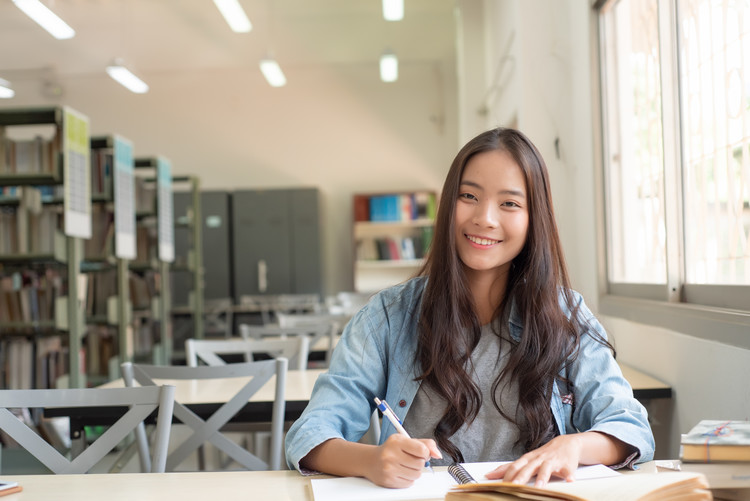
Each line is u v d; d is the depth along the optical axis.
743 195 1.86
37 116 4.07
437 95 9.23
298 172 9.33
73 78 9.24
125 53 9.06
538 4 3.76
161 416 1.52
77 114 4.20
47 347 4.38
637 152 2.80
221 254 8.73
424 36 9.08
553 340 1.25
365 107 9.30
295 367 2.75
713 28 2.04
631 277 2.92
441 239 1.25
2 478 1.19
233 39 9.05
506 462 1.13
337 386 1.24
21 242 4.27
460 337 1.24
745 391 1.67
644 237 2.73
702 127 2.15
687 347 2.06
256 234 8.73
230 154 9.34
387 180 9.27
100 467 3.32
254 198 8.73
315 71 9.34
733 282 1.94
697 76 2.18
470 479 1.03
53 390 1.52
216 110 9.34
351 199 9.27
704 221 2.15
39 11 5.93
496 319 1.30
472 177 1.23
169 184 6.14
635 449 1.13
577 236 3.58
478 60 7.12
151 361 5.80
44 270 4.78
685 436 0.99
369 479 1.07
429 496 1.00
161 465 1.51
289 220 8.73
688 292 2.28
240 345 2.76
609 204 3.16
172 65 9.16
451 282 1.24
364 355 1.28
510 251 1.24
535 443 1.21
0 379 4.30
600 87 3.18
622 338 2.79
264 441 3.36
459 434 1.24
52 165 4.16
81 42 9.02
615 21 3.06
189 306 6.92
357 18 9.04
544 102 3.74
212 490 1.09
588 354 1.29
